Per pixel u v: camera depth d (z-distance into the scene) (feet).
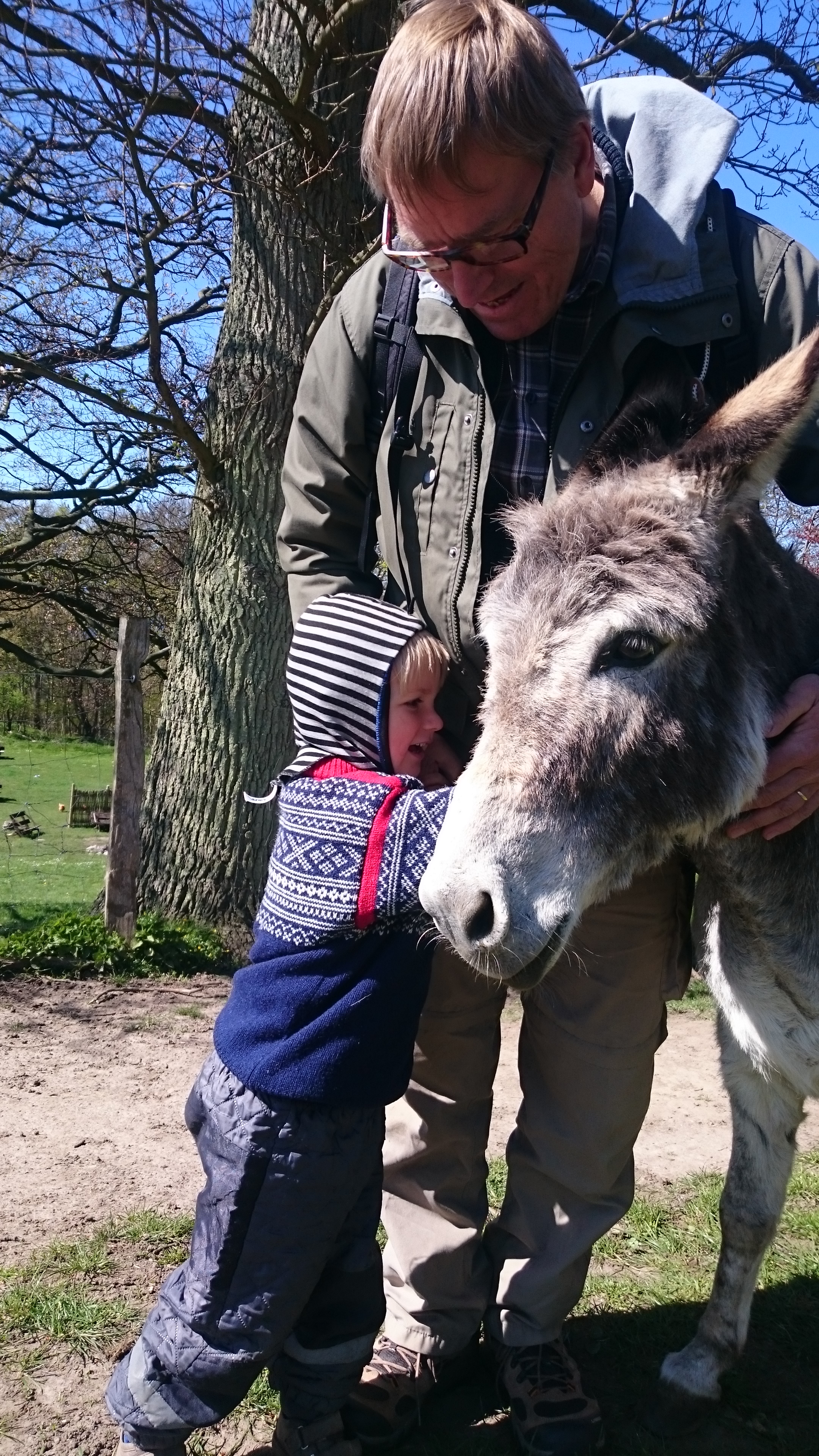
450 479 7.08
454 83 5.61
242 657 22.04
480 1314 7.88
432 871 5.67
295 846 6.42
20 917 26.43
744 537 6.66
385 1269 8.00
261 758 22.02
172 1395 6.18
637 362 6.82
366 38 21.35
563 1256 7.55
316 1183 6.17
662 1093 14.98
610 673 5.85
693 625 5.87
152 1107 13.34
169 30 17.90
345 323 7.43
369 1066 6.26
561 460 6.88
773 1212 7.76
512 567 6.28
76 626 46.70
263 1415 7.52
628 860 6.22
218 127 20.54
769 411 6.08
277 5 19.30
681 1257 10.09
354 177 21.85
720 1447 7.55
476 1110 7.90
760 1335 8.95
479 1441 7.43
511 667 5.91
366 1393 7.30
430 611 7.34
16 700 75.15
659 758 5.94
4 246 27.04
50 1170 11.27
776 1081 7.58
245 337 22.39
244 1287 6.16
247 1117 6.19
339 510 7.81
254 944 6.74
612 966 7.33
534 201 5.97
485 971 5.61
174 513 40.88
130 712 20.40
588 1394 7.71
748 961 7.30
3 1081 14.08
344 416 7.48
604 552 5.93
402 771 6.82
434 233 6.19
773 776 6.52
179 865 22.25
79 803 55.62
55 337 28.58
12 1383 7.66
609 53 20.02
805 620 7.33
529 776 5.70
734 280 6.68
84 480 36.45
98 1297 8.71
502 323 6.66
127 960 20.06
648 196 6.61
